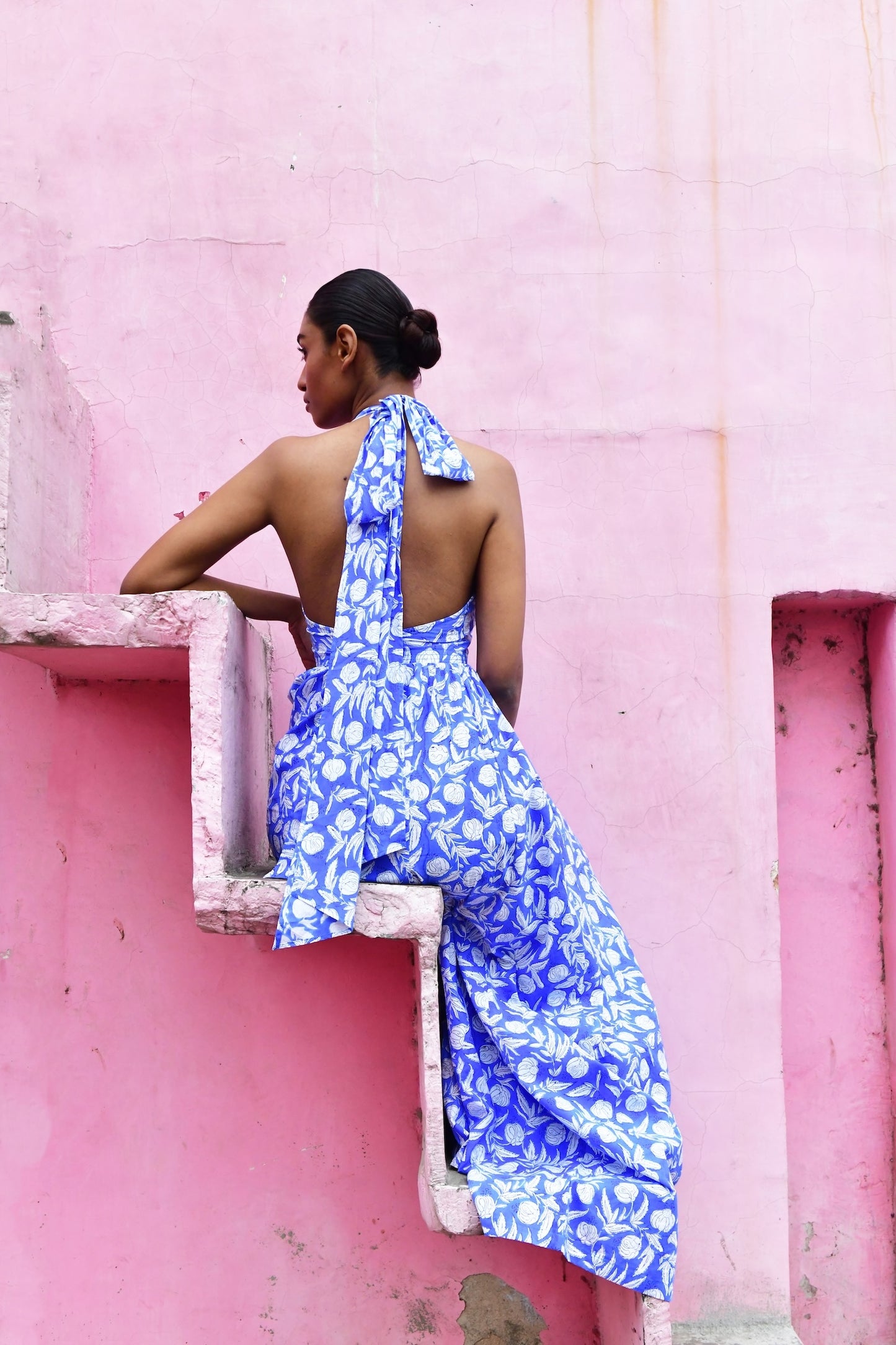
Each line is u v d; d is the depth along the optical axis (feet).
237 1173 6.57
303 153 7.51
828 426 7.55
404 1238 6.61
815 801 7.69
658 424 7.48
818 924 7.59
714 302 7.61
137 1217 6.49
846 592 7.43
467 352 7.44
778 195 7.70
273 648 7.03
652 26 7.72
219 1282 6.49
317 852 5.02
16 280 7.25
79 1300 6.40
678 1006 7.04
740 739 7.27
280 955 6.73
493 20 7.70
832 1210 7.32
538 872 5.34
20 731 6.73
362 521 5.22
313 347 5.71
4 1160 6.46
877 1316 7.25
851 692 7.76
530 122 7.64
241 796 5.78
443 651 5.37
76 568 6.82
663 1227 4.89
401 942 6.80
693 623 7.34
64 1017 6.58
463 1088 5.16
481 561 5.53
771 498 7.48
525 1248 6.68
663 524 7.41
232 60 7.56
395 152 7.55
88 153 7.41
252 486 5.52
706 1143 6.93
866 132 7.77
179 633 5.33
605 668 7.27
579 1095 5.12
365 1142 6.64
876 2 7.80
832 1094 7.44
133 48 7.52
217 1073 6.63
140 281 7.33
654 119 7.70
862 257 7.70
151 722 6.79
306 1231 6.57
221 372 7.29
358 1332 6.53
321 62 7.59
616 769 7.19
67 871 6.67
